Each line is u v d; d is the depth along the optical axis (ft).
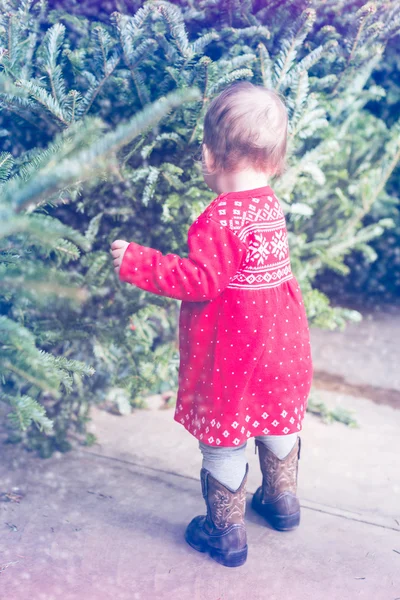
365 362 11.89
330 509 7.07
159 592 5.54
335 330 13.56
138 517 6.67
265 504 6.64
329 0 7.45
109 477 7.44
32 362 4.39
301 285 9.90
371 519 6.93
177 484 7.39
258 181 5.75
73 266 7.94
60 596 5.41
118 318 7.82
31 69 6.68
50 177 4.01
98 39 6.34
